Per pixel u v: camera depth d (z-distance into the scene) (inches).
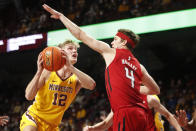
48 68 112.0
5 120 128.1
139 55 566.6
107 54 99.7
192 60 617.6
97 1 474.3
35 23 484.7
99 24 423.8
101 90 520.4
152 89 105.9
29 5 539.5
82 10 482.0
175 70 585.0
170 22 383.6
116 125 94.4
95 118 409.7
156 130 134.6
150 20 395.5
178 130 132.2
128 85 95.7
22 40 462.6
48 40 444.8
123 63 98.0
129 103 94.7
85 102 456.1
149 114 131.6
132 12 408.5
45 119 127.3
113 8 446.6
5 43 475.2
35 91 120.3
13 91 610.5
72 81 130.6
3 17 559.5
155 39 425.4
